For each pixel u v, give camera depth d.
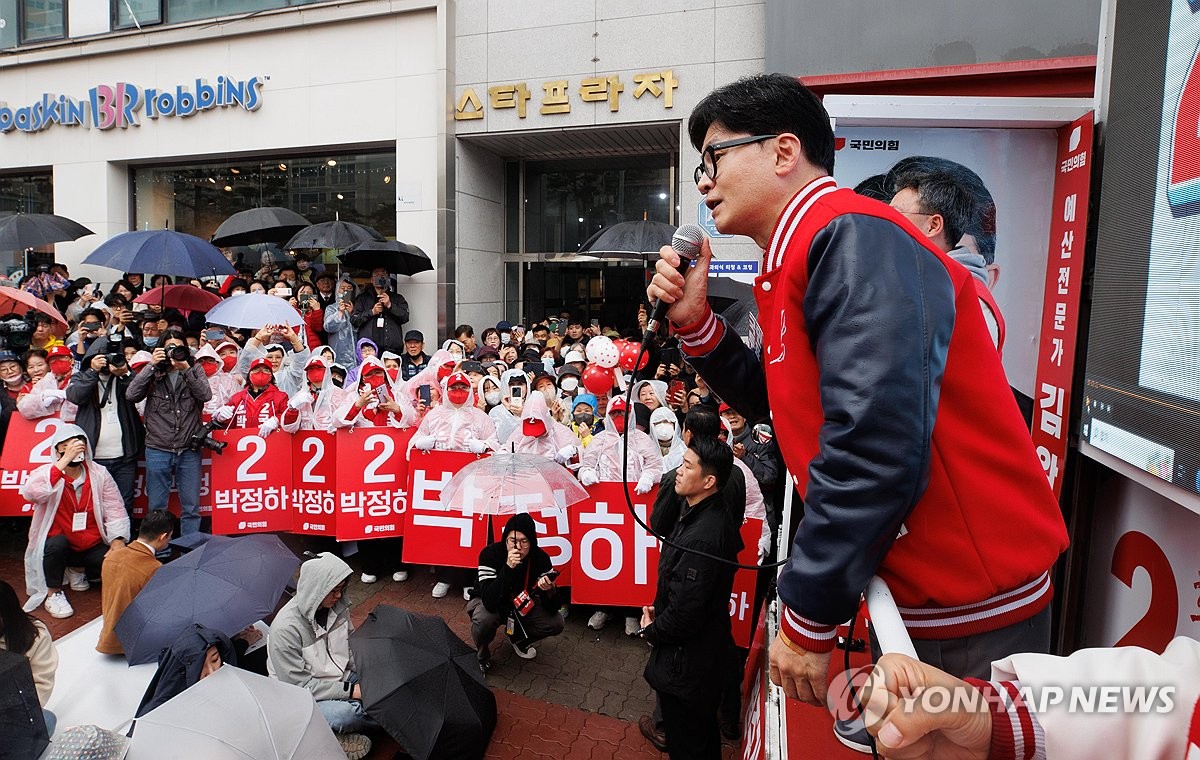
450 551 4.89
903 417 0.89
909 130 2.50
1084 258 2.03
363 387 5.19
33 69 11.79
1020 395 2.43
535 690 3.98
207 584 3.26
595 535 4.47
